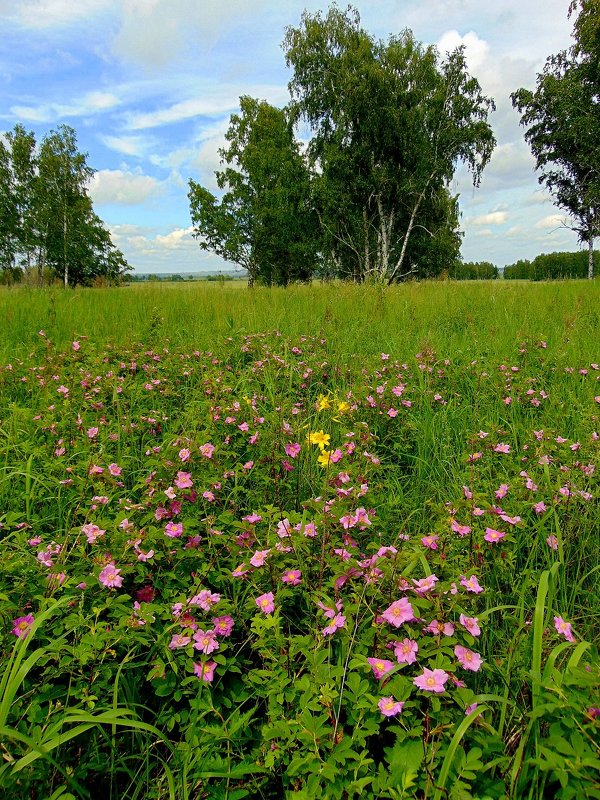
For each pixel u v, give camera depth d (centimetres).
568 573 252
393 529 273
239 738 167
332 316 851
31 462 304
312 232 3050
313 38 2656
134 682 180
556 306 923
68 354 562
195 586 197
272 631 183
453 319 853
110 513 259
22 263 4138
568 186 3147
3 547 219
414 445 392
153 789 159
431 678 146
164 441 320
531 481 259
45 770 148
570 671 149
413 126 2573
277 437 326
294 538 203
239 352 616
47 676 170
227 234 4144
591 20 2677
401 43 2658
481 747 149
